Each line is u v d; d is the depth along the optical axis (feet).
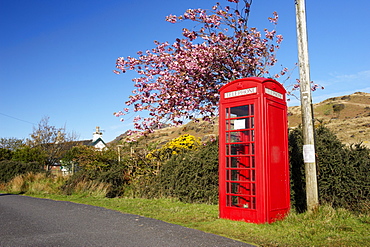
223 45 35.94
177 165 35.88
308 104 23.13
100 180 43.21
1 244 16.96
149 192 38.50
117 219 23.72
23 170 60.90
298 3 24.58
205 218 23.52
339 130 82.12
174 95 34.45
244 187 22.24
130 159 46.57
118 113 36.58
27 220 23.70
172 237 17.94
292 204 25.45
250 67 36.81
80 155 53.31
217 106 35.88
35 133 105.50
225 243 16.61
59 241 17.44
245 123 22.43
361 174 23.17
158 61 37.22
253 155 21.68
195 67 34.01
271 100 22.47
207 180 31.96
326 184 24.13
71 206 31.07
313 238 17.21
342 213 21.39
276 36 38.99
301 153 25.93
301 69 23.73
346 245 15.74
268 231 18.95
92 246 16.42
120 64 37.76
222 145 23.58
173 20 36.11
